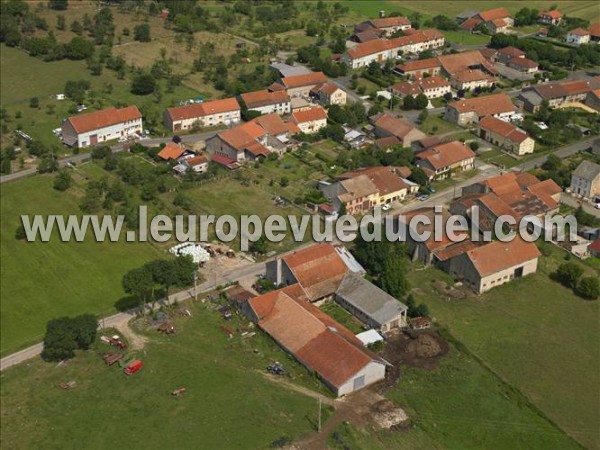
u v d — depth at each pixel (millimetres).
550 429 126625
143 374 136500
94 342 146000
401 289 159750
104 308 159250
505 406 131375
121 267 175250
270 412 127125
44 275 172750
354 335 145375
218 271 172625
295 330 144375
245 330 149625
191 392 131750
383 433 123188
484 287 166500
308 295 159000
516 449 121875
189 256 163000
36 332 152000
